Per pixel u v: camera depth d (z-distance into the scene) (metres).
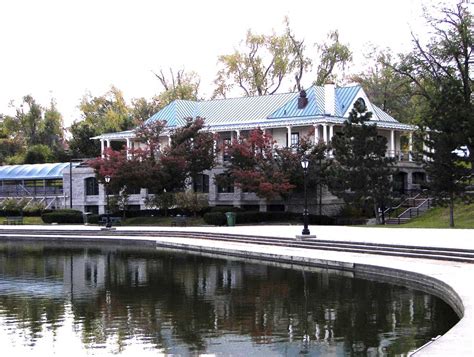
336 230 42.03
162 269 29.33
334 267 27.03
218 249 35.75
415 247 27.94
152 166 57.28
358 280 23.78
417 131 59.22
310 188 55.69
